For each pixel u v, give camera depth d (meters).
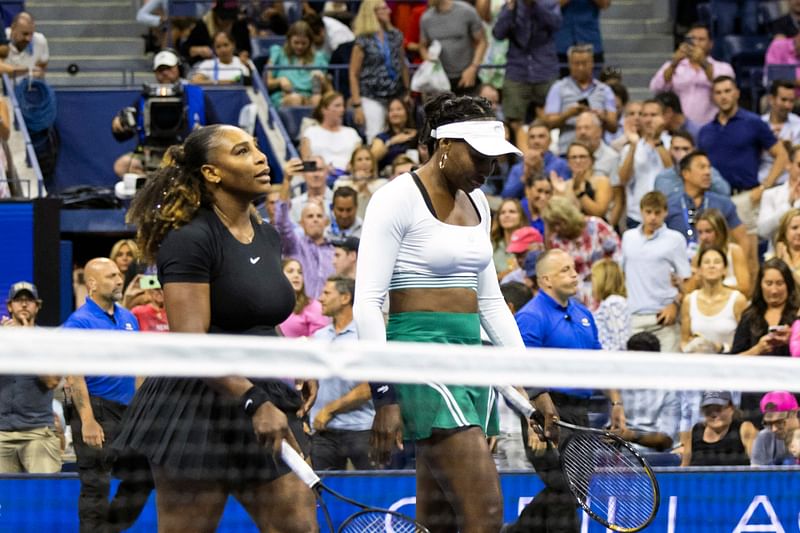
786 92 24.78
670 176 21.47
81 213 22.42
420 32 27.19
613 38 32.41
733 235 21.41
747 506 10.38
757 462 11.12
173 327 8.29
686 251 19.34
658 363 7.66
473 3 28.50
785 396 11.10
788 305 16.31
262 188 8.51
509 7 25.61
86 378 10.33
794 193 21.56
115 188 22.53
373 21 26.00
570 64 24.92
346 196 20.00
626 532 8.95
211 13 28.44
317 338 15.53
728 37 30.67
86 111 26.45
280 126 25.14
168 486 8.36
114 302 14.78
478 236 9.20
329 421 10.69
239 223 8.62
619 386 7.60
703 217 19.28
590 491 9.23
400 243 9.02
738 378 7.84
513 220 19.89
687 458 11.09
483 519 8.82
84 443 9.51
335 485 10.00
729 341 18.23
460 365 7.29
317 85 27.30
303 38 27.45
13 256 19.69
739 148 23.69
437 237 9.02
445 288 9.09
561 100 25.02
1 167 22.72
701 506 10.32
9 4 29.58
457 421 8.80
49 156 25.86
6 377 9.91
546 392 9.43
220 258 8.42
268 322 8.64
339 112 24.16
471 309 9.21
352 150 24.16
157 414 8.30
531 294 15.59
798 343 15.49
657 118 22.17
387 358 7.15
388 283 8.97
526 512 10.16
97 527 9.34
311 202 19.84
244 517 10.00
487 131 8.91
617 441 9.10
